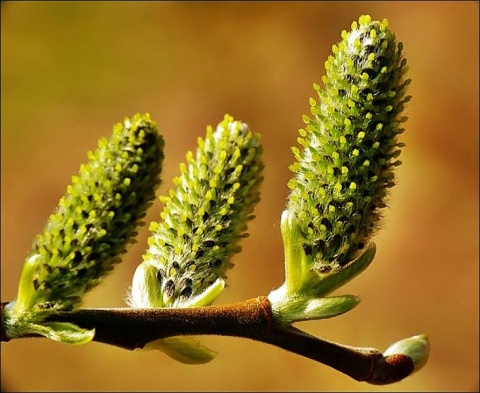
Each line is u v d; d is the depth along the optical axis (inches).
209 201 13.5
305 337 13.2
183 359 13.4
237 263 29.2
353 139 13.2
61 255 13.0
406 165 30.5
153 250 13.5
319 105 13.3
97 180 13.2
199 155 13.6
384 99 13.2
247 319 13.1
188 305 13.4
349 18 31.5
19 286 12.9
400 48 13.2
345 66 13.2
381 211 13.3
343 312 13.1
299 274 13.2
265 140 30.9
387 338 29.2
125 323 13.0
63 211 13.1
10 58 31.4
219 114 31.3
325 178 13.2
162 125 31.3
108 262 13.1
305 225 13.2
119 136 13.3
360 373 13.2
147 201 13.3
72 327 12.9
